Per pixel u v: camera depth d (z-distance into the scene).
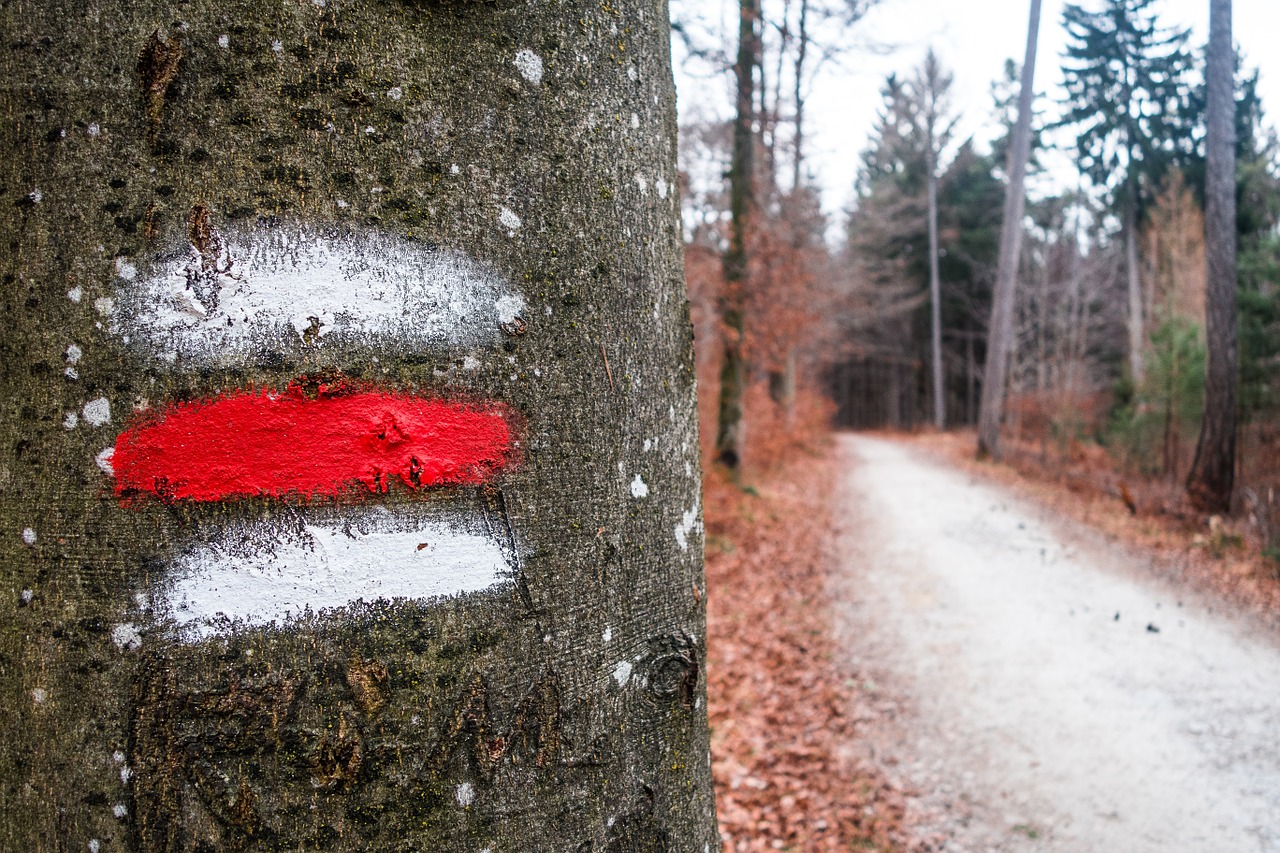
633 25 0.92
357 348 0.71
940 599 7.12
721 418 11.69
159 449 0.69
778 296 10.97
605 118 0.87
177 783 0.68
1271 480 10.04
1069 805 3.91
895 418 39.72
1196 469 10.12
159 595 0.69
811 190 11.23
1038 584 7.44
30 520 0.71
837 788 4.12
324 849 0.69
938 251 35.09
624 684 0.88
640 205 0.92
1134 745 4.43
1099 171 28.75
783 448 16.33
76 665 0.70
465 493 0.76
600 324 0.86
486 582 0.76
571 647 0.82
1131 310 24.53
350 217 0.71
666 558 0.95
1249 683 5.15
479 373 0.77
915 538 9.58
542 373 0.81
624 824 0.87
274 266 0.70
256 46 0.70
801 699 5.16
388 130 0.72
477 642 0.75
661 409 0.95
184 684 0.69
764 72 10.44
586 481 0.84
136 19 0.70
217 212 0.69
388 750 0.71
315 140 0.71
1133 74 27.56
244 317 0.70
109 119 0.70
